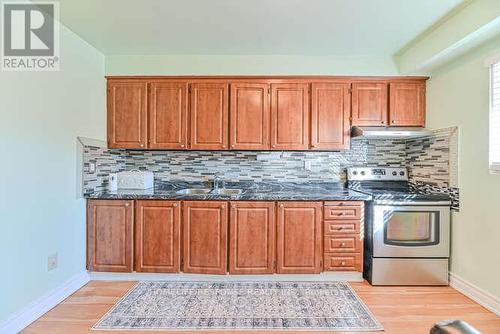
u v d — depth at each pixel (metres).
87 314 2.35
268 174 3.60
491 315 2.36
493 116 2.42
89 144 2.98
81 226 2.90
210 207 2.94
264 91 3.27
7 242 2.04
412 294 2.74
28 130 2.22
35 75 2.28
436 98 3.12
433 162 3.15
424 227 2.92
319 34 2.78
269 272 2.95
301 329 2.16
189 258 2.96
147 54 3.26
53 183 2.49
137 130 3.26
